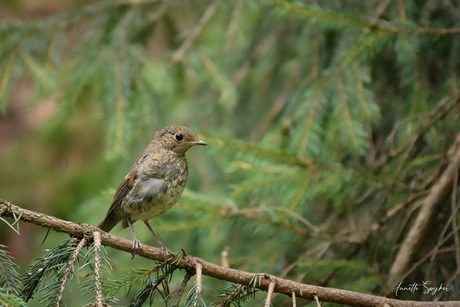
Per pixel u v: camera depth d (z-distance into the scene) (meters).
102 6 12.51
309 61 11.61
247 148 9.23
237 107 13.66
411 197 9.45
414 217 9.59
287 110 10.74
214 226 9.72
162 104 12.76
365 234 9.69
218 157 13.52
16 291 6.06
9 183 15.58
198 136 9.24
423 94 10.33
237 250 12.12
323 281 9.23
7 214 6.48
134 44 12.16
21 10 20.45
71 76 11.75
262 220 9.42
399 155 10.09
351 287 8.60
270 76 13.26
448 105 9.74
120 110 11.40
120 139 11.13
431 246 9.20
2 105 11.34
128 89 11.64
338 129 9.99
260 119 13.41
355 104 10.06
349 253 9.95
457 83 10.25
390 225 9.76
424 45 10.13
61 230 6.64
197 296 6.43
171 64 12.45
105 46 12.07
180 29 13.01
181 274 10.56
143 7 12.66
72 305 12.31
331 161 10.01
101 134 14.45
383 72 11.58
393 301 6.91
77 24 12.43
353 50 9.88
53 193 15.19
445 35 9.88
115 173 12.91
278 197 10.05
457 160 9.35
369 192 9.55
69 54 12.50
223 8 12.91
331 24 9.46
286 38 12.91
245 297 7.00
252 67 13.36
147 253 6.99
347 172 9.27
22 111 18.05
